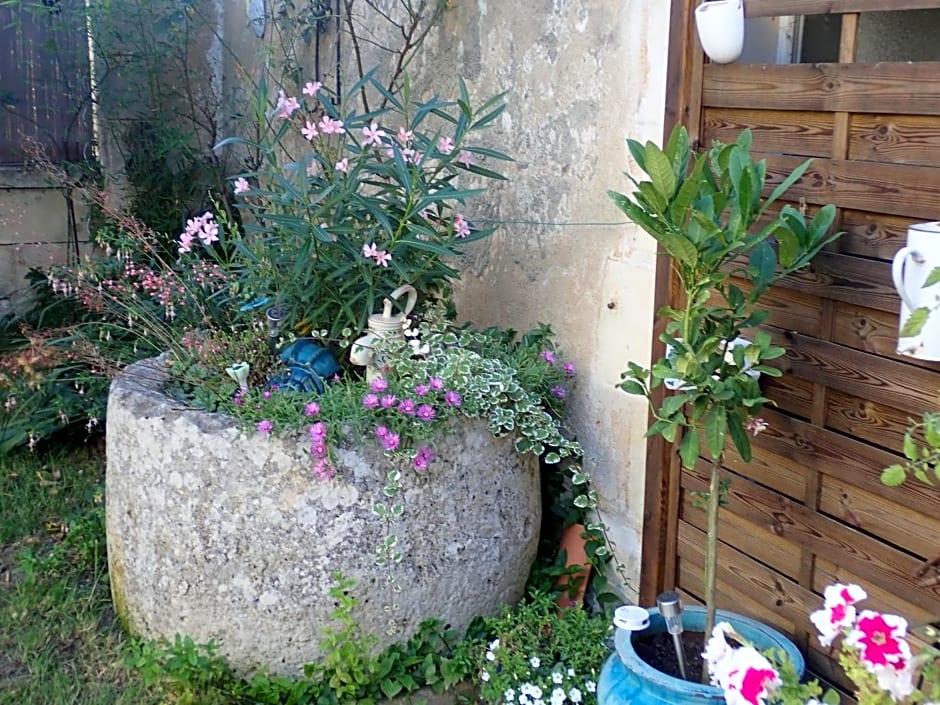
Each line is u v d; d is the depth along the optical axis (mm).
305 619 2850
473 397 2945
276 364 3268
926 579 2160
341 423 2820
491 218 3648
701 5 2469
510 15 3449
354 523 2812
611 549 3182
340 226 3217
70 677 3002
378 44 4477
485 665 2879
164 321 4184
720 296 2619
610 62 2965
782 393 2480
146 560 2996
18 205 5973
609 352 3104
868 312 2223
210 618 2902
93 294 4156
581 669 2807
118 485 3080
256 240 3555
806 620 2486
